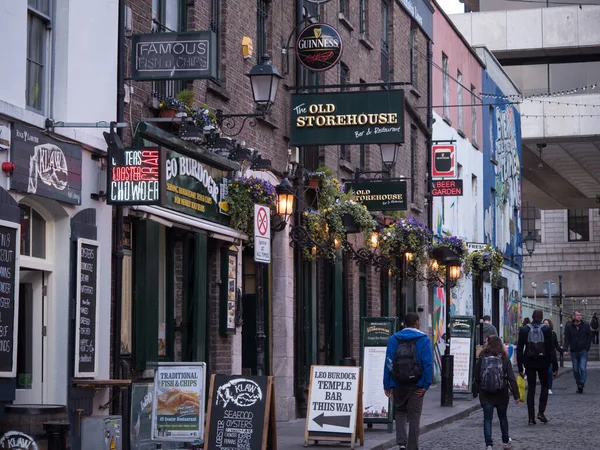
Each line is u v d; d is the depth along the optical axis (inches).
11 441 485.7
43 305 607.8
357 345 1197.7
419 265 1323.8
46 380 603.5
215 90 806.5
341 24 1146.0
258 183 833.5
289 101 986.1
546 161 2844.5
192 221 750.5
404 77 1413.6
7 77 550.6
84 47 633.0
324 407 739.4
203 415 592.7
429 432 874.1
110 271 651.5
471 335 1221.7
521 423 942.4
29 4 598.5
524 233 3417.8
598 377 1752.0
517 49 2655.0
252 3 907.4
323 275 1103.6
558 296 3321.9
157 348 709.9
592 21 2610.7
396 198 1123.3
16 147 547.8
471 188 1866.4
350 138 880.3
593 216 3351.4
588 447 753.6
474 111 1905.8
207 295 797.2
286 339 953.5
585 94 2625.5
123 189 617.3
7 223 534.6
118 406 657.6
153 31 727.7
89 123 589.3
